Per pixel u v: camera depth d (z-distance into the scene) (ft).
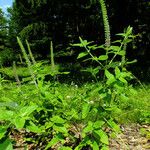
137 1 70.13
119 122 22.02
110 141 18.07
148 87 40.96
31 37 124.06
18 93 13.37
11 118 7.14
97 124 9.61
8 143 6.65
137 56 71.67
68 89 36.35
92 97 11.17
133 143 18.65
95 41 84.07
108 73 10.46
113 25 73.15
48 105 11.53
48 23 98.48
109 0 71.82
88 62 83.30
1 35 138.10
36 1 79.56
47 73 12.95
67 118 11.46
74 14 88.17
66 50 104.58
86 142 10.12
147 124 22.17
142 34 71.61
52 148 14.02
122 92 11.48
